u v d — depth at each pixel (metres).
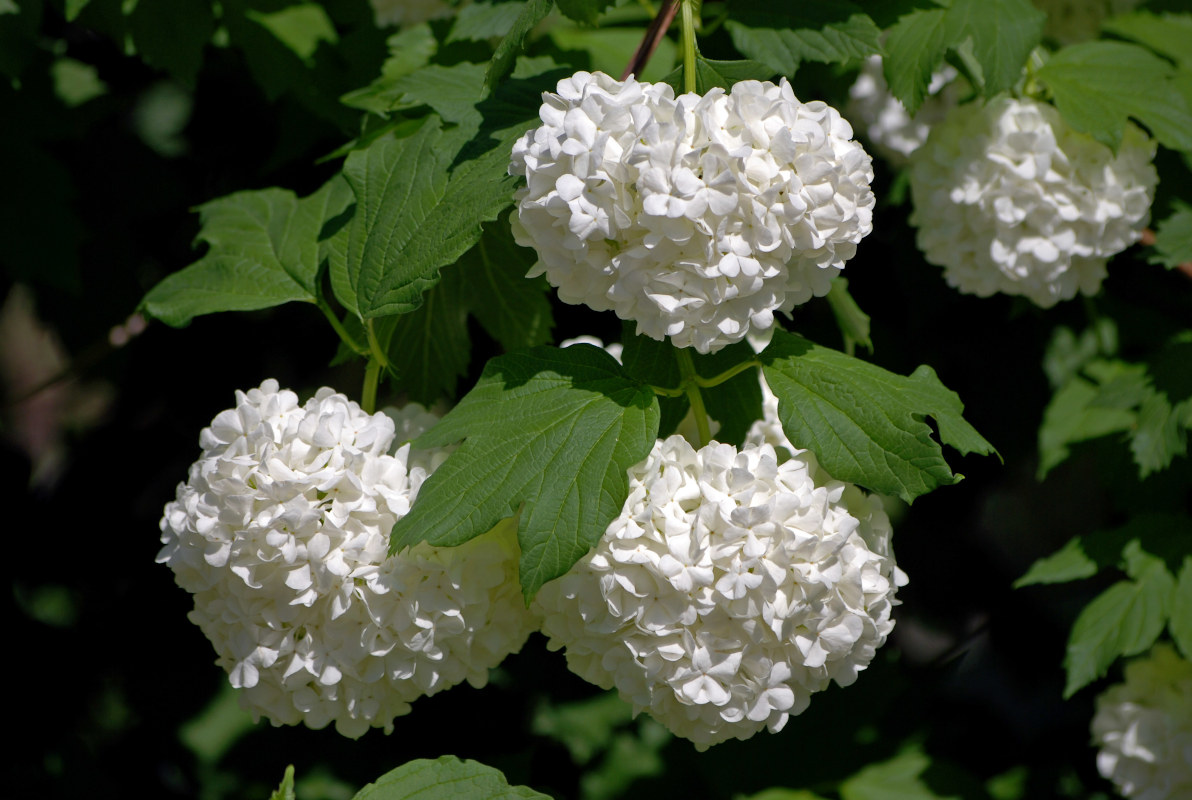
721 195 0.63
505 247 0.74
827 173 0.64
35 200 0.89
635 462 0.65
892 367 0.88
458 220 0.67
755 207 0.63
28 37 0.81
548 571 0.64
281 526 0.65
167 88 1.01
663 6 0.71
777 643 0.65
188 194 1.00
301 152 0.90
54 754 1.01
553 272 0.65
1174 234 0.78
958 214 0.77
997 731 0.92
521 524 0.65
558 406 0.66
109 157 0.98
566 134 0.64
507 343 0.76
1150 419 0.79
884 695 0.85
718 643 0.65
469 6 0.75
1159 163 0.83
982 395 0.88
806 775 0.85
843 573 0.65
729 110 0.64
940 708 0.91
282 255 0.73
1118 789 0.82
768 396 0.73
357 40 0.85
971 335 0.88
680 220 0.63
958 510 1.00
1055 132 0.76
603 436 0.66
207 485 0.67
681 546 0.64
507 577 0.68
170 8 0.83
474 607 0.67
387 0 0.82
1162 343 0.85
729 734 0.67
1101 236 0.76
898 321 0.89
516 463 0.65
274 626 0.66
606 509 0.64
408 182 0.69
